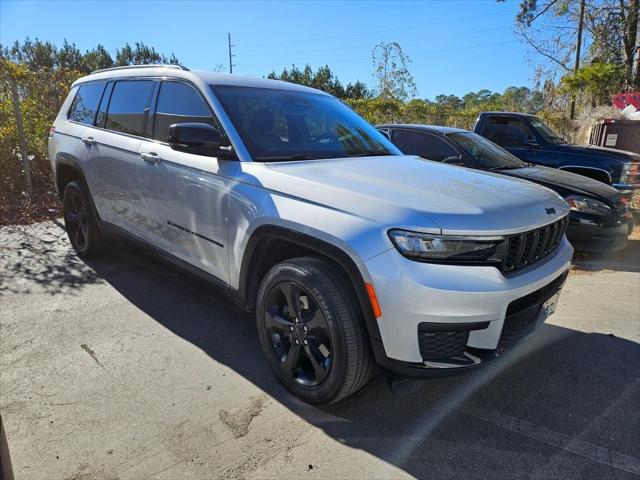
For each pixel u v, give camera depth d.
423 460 2.34
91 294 4.18
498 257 2.39
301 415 2.65
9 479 1.49
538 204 2.75
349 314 2.42
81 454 2.30
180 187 3.37
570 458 2.38
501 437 2.52
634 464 2.35
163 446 2.38
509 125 7.79
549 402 2.84
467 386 2.99
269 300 2.81
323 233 2.44
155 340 3.42
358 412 2.70
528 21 21.77
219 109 3.23
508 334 2.54
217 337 3.49
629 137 9.77
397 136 6.74
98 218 4.54
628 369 3.24
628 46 19.84
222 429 2.51
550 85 21.62
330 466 2.28
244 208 2.87
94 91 4.70
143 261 5.00
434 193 2.57
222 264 3.16
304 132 3.49
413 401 2.82
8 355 3.16
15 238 5.71
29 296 4.09
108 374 2.98
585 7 20.62
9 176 7.38
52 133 5.14
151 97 3.83
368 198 2.46
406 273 2.23
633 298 4.52
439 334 2.29
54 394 2.76
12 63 7.26
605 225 5.46
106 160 4.16
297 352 2.71
